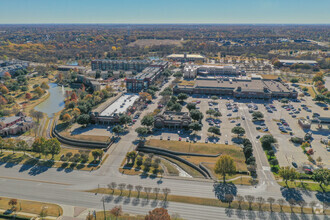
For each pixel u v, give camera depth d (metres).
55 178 193.50
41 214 155.00
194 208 162.38
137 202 167.62
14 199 161.62
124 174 198.62
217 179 191.50
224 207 163.12
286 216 155.50
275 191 177.12
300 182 186.50
